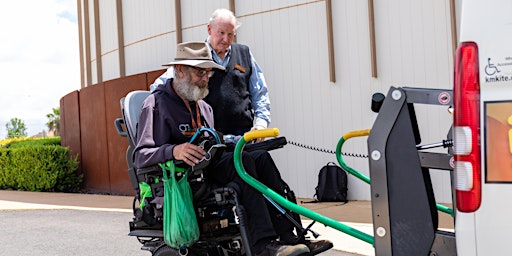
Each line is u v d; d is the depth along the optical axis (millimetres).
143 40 13008
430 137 9461
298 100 10656
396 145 3174
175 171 4008
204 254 4129
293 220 3912
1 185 14742
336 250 6172
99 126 12953
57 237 7637
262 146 4184
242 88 5070
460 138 2623
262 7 10984
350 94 10156
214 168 4035
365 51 10031
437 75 9461
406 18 9695
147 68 12945
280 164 10836
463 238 2605
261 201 3869
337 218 7984
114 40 13977
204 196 4035
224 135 4738
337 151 4379
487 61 2592
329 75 10312
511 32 2568
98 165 13109
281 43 10805
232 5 11234
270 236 3795
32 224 8711
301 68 10609
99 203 10961
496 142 2562
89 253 6645
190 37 11961
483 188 2574
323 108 10406
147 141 4117
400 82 9758
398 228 3150
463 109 2617
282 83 10812
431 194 3301
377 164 3189
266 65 10969
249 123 5129
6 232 8109
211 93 4918
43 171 13500
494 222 2555
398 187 3160
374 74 9859
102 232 7879
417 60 9617
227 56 5039
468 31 2629
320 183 9875
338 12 10234
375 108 3336
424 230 3113
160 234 4211
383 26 9867
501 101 2562
